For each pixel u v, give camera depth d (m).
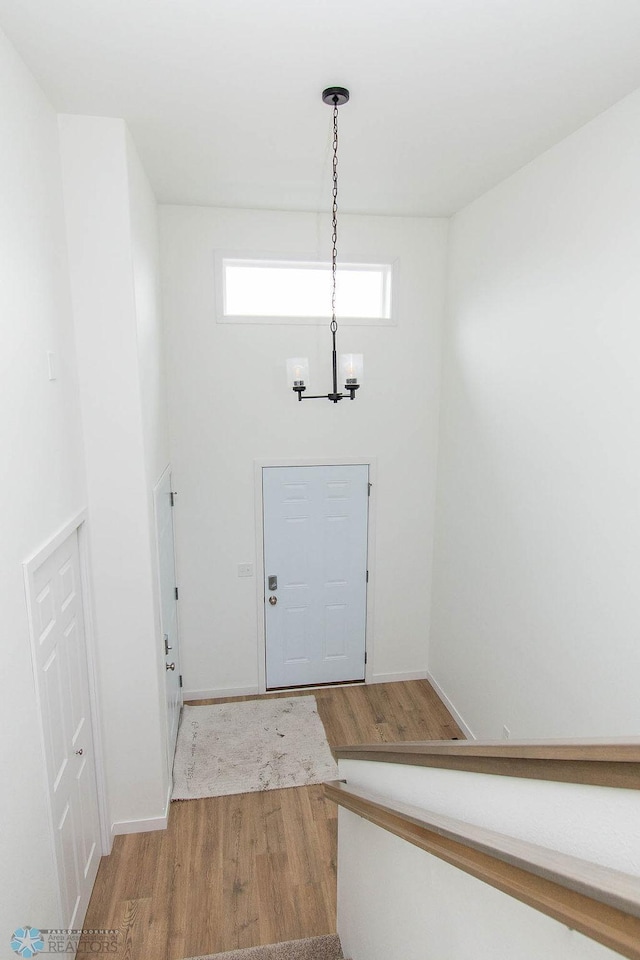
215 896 2.84
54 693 2.31
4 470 1.80
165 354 4.09
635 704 2.36
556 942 0.77
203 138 2.83
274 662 4.74
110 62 2.13
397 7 1.81
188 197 3.77
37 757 2.04
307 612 4.71
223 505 4.40
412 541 4.75
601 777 0.76
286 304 4.29
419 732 4.20
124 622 3.04
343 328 4.31
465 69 2.20
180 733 4.16
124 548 2.97
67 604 2.55
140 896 2.84
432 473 4.66
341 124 2.68
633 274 2.32
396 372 4.45
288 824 3.33
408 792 1.58
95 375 2.79
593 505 2.61
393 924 1.57
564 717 2.86
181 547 4.40
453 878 1.15
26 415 2.02
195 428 4.25
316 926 2.68
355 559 4.70
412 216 4.23
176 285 4.02
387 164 3.17
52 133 2.48
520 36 1.98
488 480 3.71
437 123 2.66
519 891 0.76
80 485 2.76
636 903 0.56
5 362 1.83
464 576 4.12
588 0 1.78
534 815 0.96
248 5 1.80
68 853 2.45
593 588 2.62
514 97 2.40
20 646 1.90
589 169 2.60
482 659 3.83
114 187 2.66
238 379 4.23
